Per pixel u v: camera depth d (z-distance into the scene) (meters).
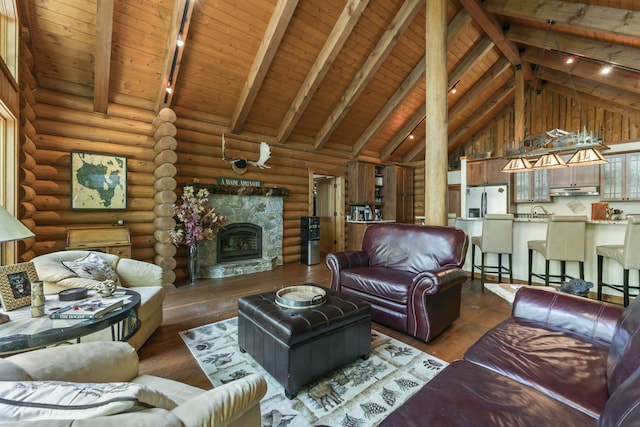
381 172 7.85
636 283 3.55
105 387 0.72
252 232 5.39
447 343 2.50
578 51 4.55
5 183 2.63
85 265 2.43
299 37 4.43
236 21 3.94
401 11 4.61
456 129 8.04
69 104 3.70
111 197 3.92
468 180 7.41
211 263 4.89
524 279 4.43
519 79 6.36
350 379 1.97
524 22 5.04
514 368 1.27
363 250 3.74
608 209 4.71
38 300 1.60
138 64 3.89
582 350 1.42
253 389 0.98
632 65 4.07
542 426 0.93
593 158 3.68
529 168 4.48
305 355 1.83
